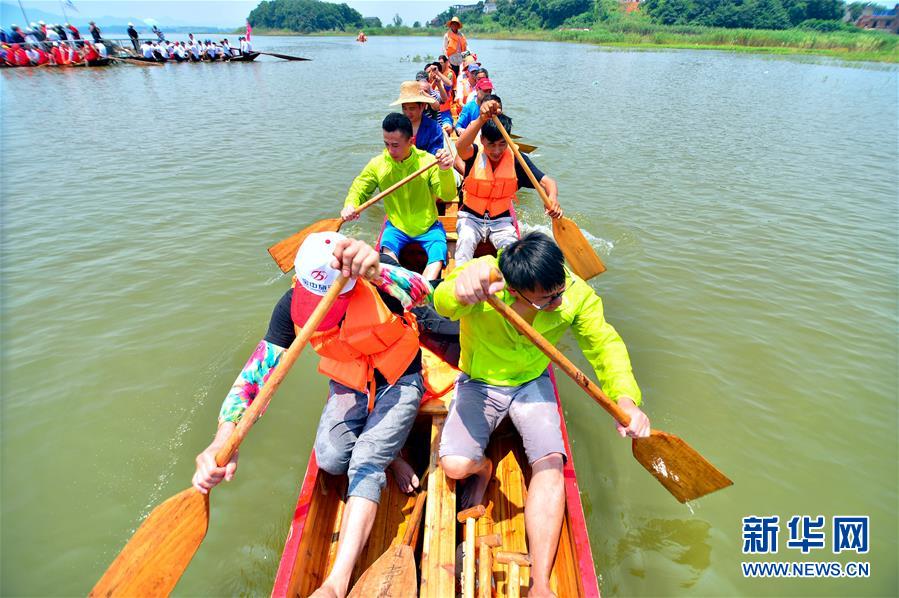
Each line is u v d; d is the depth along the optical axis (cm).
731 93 1797
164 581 197
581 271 433
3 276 531
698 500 302
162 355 420
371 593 195
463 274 198
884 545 280
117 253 580
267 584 259
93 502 304
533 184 419
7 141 1078
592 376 392
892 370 404
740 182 830
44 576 267
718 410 364
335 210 701
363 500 207
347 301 214
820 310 477
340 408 235
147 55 2825
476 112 660
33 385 387
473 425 233
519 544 240
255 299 493
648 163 928
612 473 315
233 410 213
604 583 259
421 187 390
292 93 1783
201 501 206
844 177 866
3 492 308
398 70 2648
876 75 2484
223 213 692
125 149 1019
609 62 3062
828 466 325
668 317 464
